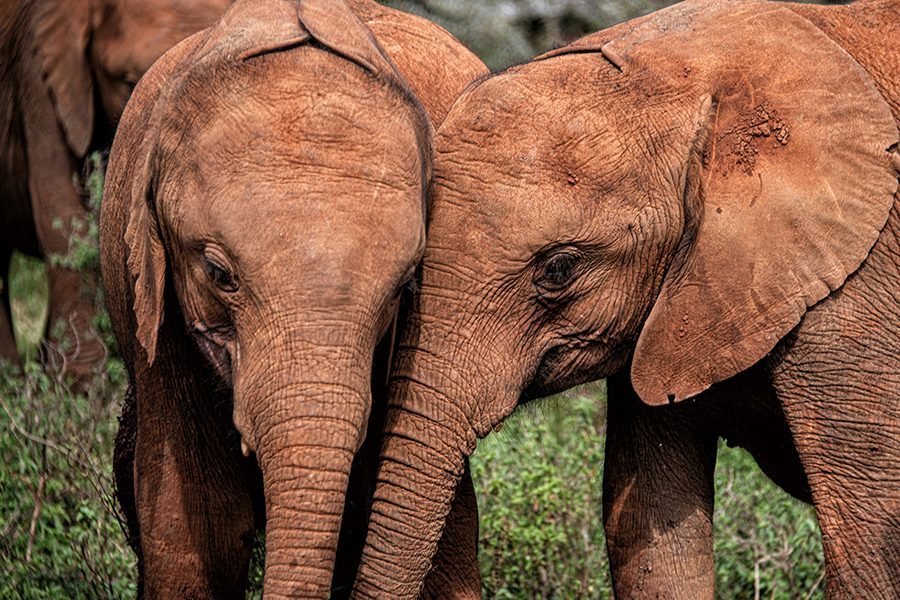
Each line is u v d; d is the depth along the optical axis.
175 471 10.81
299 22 10.04
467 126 10.55
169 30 18.14
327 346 9.26
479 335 10.51
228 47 9.88
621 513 12.02
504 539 13.32
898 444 10.63
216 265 9.52
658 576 11.91
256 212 9.36
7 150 18.98
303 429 9.23
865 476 10.68
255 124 9.52
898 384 10.63
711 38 10.89
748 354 10.72
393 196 9.50
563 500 13.66
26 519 13.24
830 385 10.68
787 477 11.97
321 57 9.80
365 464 11.10
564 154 10.52
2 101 18.86
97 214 17.33
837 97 10.62
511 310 10.55
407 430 10.45
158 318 10.03
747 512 13.90
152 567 10.89
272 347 9.32
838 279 10.58
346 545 11.69
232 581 11.11
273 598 9.21
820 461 10.77
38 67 18.61
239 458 10.95
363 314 9.33
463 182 10.46
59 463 13.77
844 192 10.59
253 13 10.12
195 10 18.20
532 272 10.52
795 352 10.73
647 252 10.73
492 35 23.48
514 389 10.66
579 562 13.48
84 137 18.55
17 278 21.45
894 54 10.95
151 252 10.05
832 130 10.60
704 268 10.74
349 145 9.52
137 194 10.09
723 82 10.73
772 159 10.65
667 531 11.93
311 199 9.36
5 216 19.41
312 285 9.27
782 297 10.62
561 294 10.66
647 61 10.84
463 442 10.53
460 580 11.46
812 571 13.34
